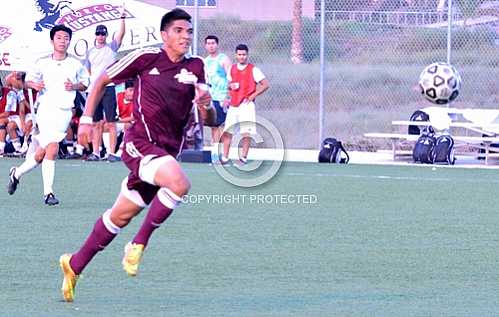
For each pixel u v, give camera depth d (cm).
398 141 4575
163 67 1530
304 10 7744
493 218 2573
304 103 6650
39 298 1555
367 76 6931
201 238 2186
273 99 6644
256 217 2545
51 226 2327
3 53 4075
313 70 6831
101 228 1502
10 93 4178
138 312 1459
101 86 1548
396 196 3048
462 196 3066
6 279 1708
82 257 1508
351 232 2303
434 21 7444
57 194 2962
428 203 2888
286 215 2589
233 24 7419
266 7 7512
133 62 1532
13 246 2045
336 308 1505
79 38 4066
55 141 2703
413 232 2317
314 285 1691
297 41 6925
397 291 1647
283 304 1529
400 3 7500
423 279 1756
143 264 1866
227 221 2462
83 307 1493
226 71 3888
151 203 1519
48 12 4084
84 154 4125
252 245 2098
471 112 4291
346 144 4903
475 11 7206
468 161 4341
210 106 1561
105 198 2875
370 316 1452
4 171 3609
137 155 1499
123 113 3978
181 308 1491
